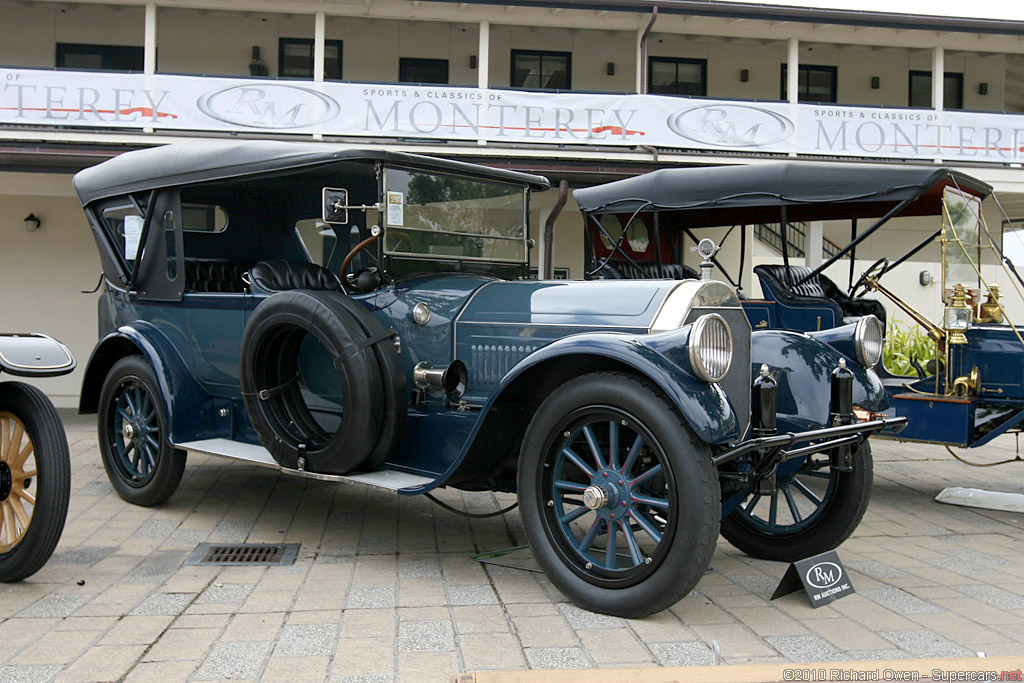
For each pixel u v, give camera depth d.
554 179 11.14
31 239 10.39
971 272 5.89
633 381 3.01
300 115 11.40
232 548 4.00
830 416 3.52
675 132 12.18
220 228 5.20
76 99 10.73
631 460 3.06
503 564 3.73
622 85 14.62
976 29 13.34
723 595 3.41
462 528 4.44
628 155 11.95
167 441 4.55
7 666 2.59
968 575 3.77
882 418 3.68
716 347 2.98
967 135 12.88
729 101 12.30
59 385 10.45
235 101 11.21
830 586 3.36
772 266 6.59
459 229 4.28
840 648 2.82
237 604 3.20
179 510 4.74
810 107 12.53
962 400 5.19
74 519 4.51
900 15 13.12
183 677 2.52
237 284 5.19
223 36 13.61
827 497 3.78
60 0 11.92
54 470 3.27
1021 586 3.61
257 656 2.69
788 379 3.75
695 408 2.83
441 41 14.23
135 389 4.89
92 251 10.54
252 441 4.52
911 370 9.20
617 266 6.99
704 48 14.92
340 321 3.64
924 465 6.80
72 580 3.47
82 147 9.95
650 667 2.50
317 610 3.14
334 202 3.78
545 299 3.63
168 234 4.73
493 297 3.78
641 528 3.22
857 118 12.62
